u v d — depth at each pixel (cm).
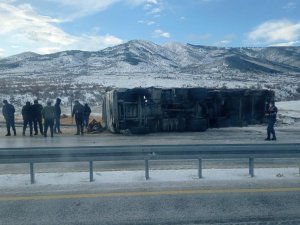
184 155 888
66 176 924
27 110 1945
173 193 771
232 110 2272
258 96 2359
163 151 884
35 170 1021
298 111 3244
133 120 2014
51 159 853
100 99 4747
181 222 611
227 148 895
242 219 623
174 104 2059
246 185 832
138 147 880
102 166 1075
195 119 2069
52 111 1886
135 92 2020
